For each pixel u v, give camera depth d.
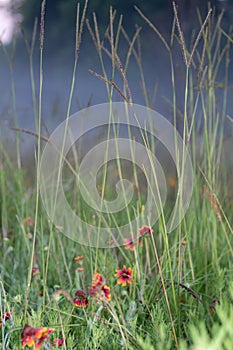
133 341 2.62
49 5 18.38
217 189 3.84
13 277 3.65
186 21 4.26
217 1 4.36
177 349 2.52
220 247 3.79
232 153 4.44
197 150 4.18
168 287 3.17
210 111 3.81
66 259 3.86
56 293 2.59
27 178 5.32
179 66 3.96
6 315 2.76
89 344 2.65
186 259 3.59
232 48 5.36
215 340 1.88
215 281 3.27
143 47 10.96
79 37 3.00
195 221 3.76
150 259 3.79
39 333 2.35
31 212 4.41
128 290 3.46
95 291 2.71
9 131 5.22
